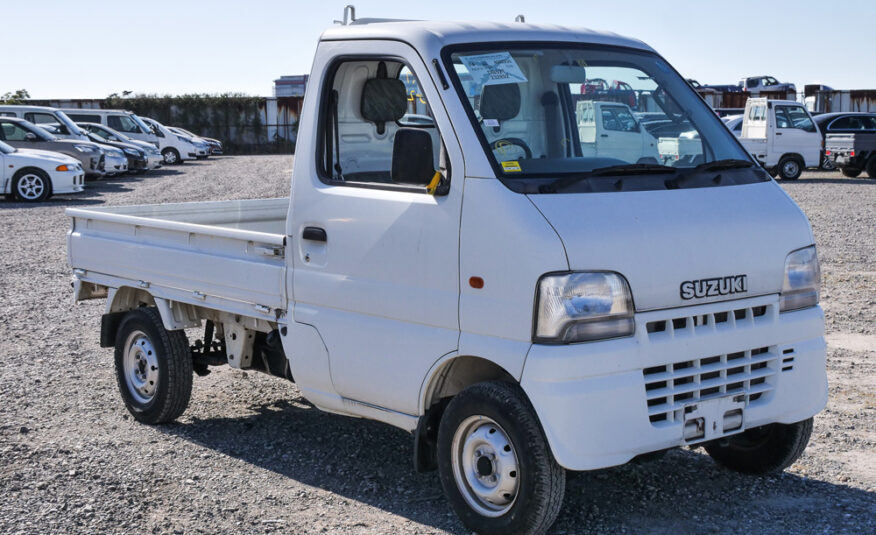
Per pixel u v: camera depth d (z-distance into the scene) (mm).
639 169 4480
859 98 45750
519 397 4145
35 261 13539
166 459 5637
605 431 3988
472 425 4383
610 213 4145
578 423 3934
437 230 4379
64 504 4914
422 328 4496
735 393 4352
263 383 7449
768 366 4500
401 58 4664
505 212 4109
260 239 5285
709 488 5055
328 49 5027
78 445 5887
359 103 4980
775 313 4477
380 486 5160
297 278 5086
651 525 4562
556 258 3955
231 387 7336
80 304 10562
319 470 5434
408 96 4789
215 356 6332
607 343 4008
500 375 4648
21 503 4938
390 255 4598
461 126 4355
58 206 21031
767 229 4488
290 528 4602
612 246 4043
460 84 4473
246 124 55656
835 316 9320
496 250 4125
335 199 4875
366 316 4770
